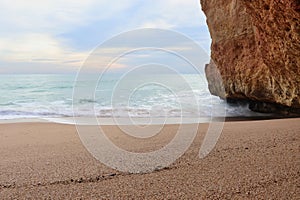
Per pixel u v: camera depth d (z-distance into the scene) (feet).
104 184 6.82
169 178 7.14
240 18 34.73
